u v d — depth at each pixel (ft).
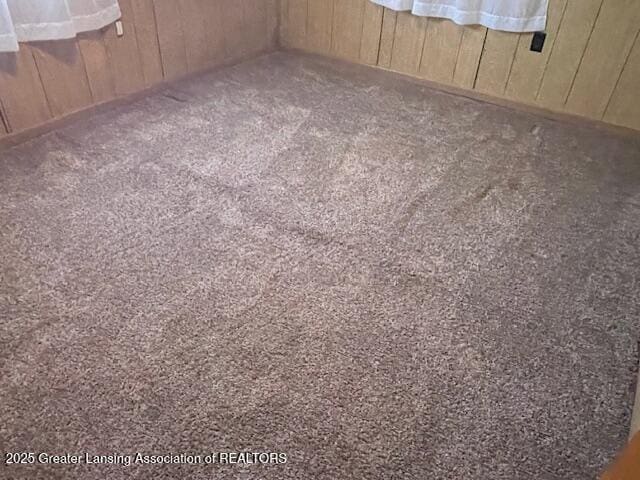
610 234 6.04
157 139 7.54
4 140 7.02
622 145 8.00
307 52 10.98
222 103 8.75
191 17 8.98
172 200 6.24
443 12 8.80
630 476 2.24
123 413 3.85
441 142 7.89
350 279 5.22
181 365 4.24
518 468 3.64
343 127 8.20
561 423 3.96
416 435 3.82
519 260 5.58
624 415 4.03
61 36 6.83
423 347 4.52
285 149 7.49
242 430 3.79
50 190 6.29
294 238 5.74
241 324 4.65
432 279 5.27
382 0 9.27
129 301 4.82
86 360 4.23
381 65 10.13
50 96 7.36
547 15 8.01
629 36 7.55
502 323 4.80
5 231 5.58
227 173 6.84
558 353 4.53
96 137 7.49
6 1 6.09
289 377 4.20
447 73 9.45
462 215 6.26
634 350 4.58
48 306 4.71
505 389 4.19
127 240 5.57
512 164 7.39
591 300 5.11
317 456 3.65
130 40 8.13
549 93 8.63
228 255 5.44
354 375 4.24
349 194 6.55
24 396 3.92
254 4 10.12
